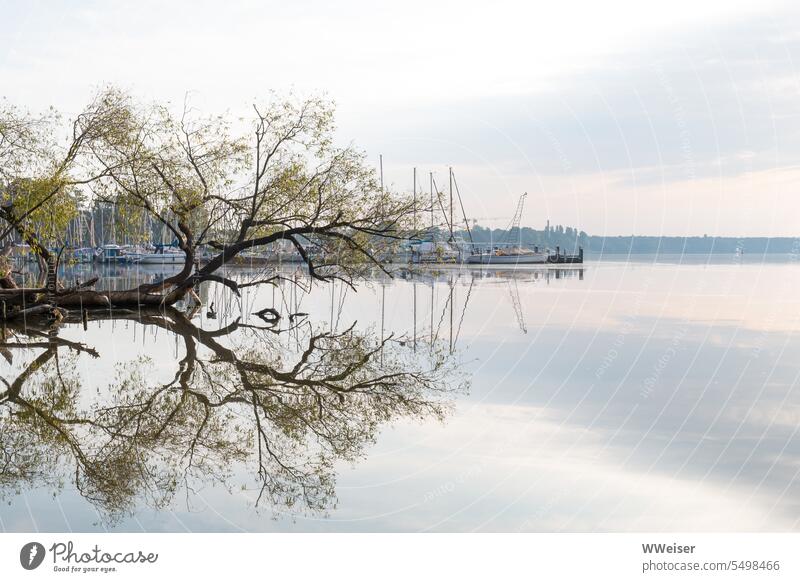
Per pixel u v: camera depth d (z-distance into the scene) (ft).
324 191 112.16
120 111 110.32
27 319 111.65
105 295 121.90
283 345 94.17
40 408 59.26
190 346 91.09
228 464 46.11
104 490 41.29
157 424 55.21
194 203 112.98
